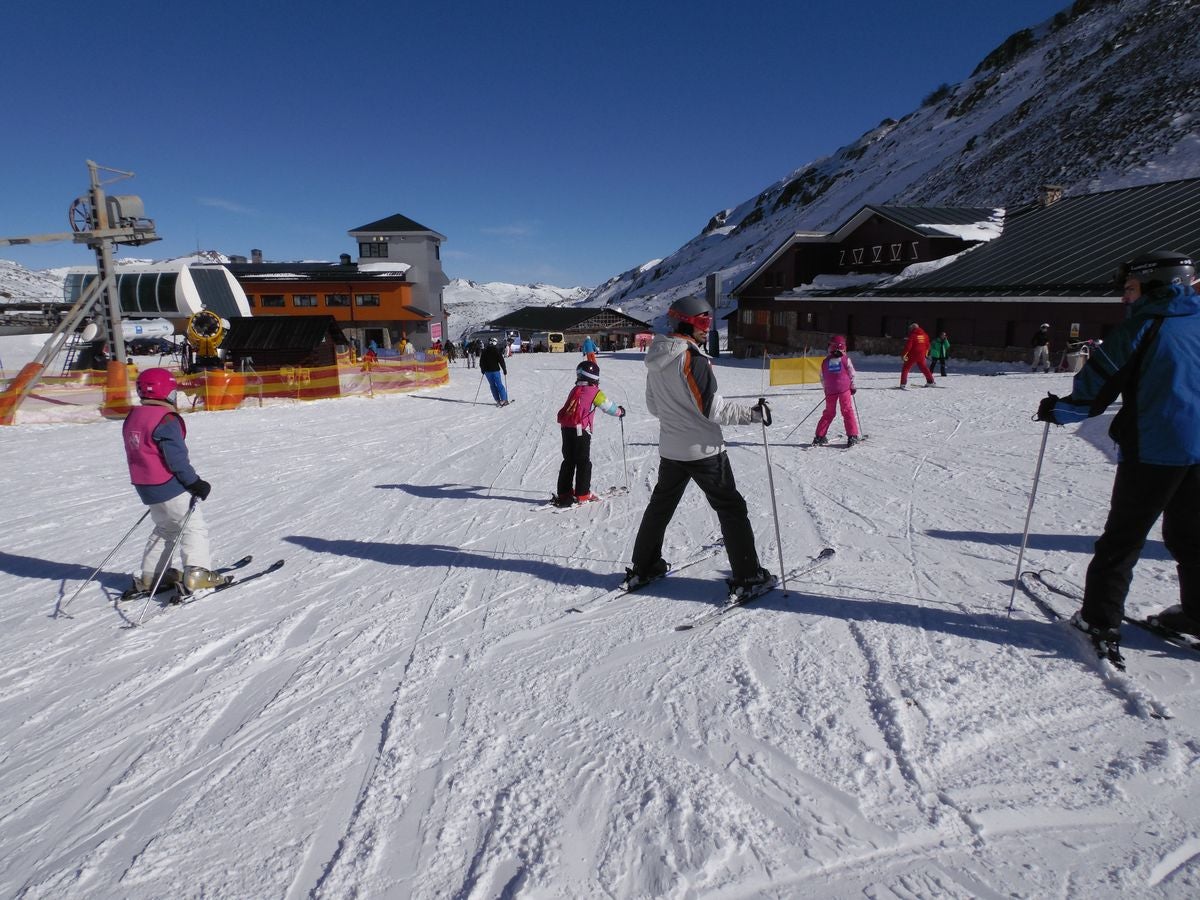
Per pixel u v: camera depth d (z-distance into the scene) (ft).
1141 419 9.36
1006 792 7.48
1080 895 6.11
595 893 6.43
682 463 12.61
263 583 16.03
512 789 8.02
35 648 12.94
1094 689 9.37
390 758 8.80
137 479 14.47
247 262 213.87
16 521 22.80
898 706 9.12
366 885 6.69
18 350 122.52
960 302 77.51
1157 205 78.23
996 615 11.76
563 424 21.58
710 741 8.70
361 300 165.48
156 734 9.77
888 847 6.81
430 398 65.77
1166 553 14.30
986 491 20.57
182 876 7.00
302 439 40.22
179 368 77.92
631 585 13.89
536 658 11.32
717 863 6.70
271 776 8.61
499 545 18.16
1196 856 6.47
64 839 7.69
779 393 55.57
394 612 13.78
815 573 14.29
